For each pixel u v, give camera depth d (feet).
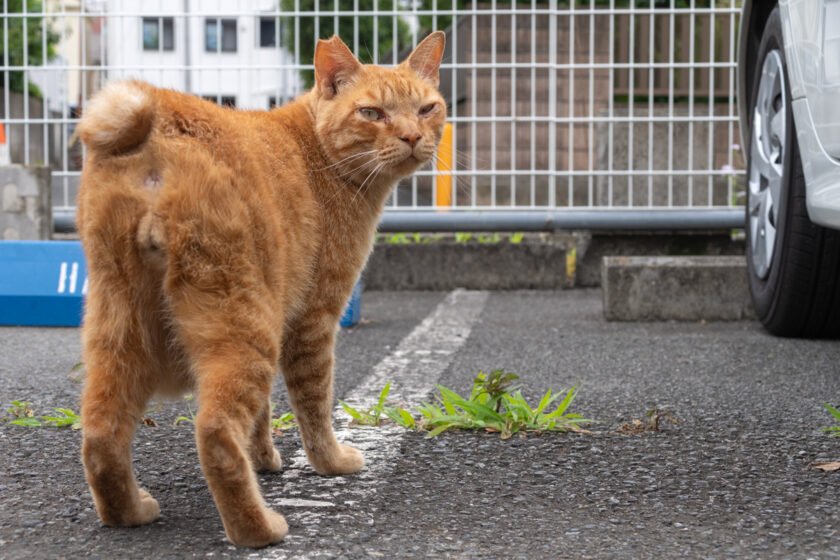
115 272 6.60
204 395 6.52
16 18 23.80
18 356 14.44
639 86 25.38
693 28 22.04
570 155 22.52
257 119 8.07
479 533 7.00
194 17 21.95
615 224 22.63
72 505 7.58
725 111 24.71
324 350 8.22
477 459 9.00
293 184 7.66
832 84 11.23
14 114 26.58
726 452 9.14
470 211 22.91
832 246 14.11
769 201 15.17
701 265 18.30
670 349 14.96
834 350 14.58
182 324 6.59
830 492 7.91
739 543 6.77
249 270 6.64
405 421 10.24
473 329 17.35
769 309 15.48
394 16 21.70
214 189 6.51
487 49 24.40
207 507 7.61
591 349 15.06
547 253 23.86
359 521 7.27
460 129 24.36
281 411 11.06
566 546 6.72
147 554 6.55
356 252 8.46
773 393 11.71
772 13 14.88
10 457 8.90
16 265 17.89
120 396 6.73
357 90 8.77
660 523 7.22
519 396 10.38
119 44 21.91
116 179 6.54
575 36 24.94
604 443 9.53
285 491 8.07
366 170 8.59
